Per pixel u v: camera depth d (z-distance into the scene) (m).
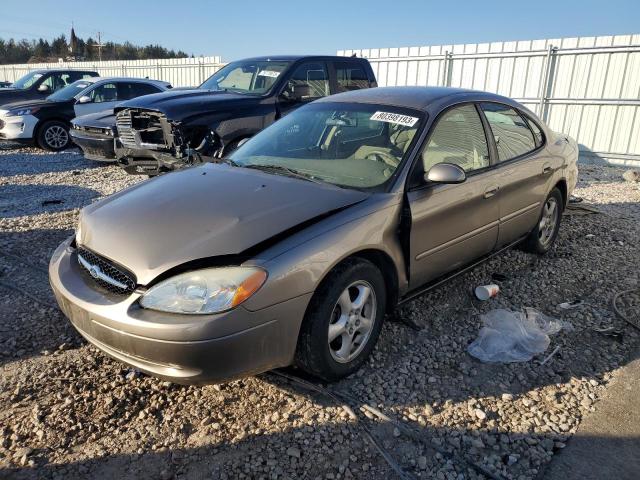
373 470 2.45
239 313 2.46
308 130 4.00
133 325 2.48
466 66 13.80
